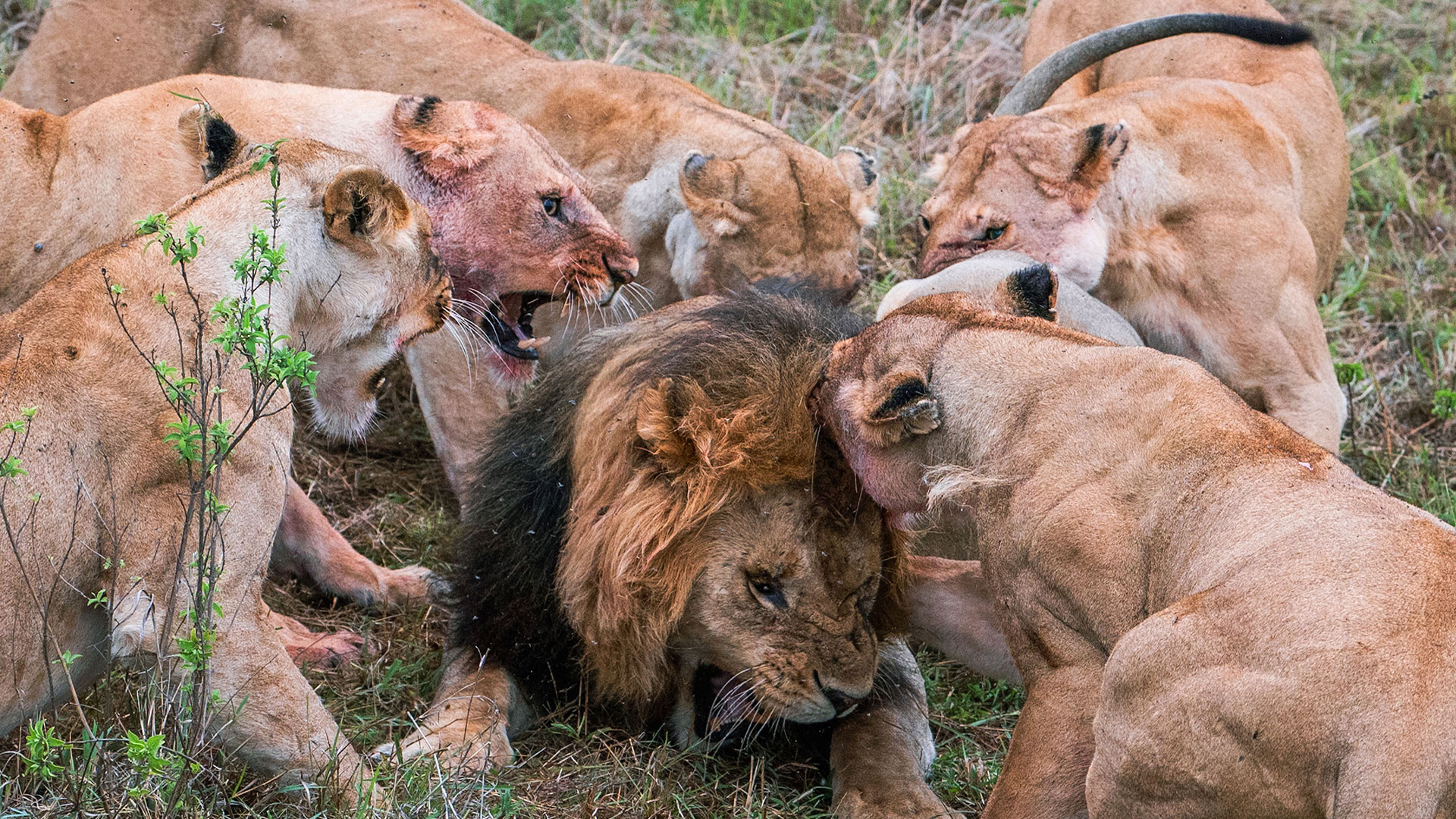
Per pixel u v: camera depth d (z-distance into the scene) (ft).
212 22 36.96
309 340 22.94
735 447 21.97
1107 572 20.39
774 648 22.81
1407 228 47.09
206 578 19.97
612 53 49.83
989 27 53.11
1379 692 15.99
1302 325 34.99
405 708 25.90
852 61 51.83
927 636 26.27
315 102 29.96
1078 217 34.27
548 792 23.22
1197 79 37.83
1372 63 53.72
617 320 34.60
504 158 30.76
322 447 35.06
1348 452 37.09
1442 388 40.11
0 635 18.72
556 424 24.93
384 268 23.15
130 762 19.62
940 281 31.73
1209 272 34.76
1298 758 16.43
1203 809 17.46
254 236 19.70
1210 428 20.30
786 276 33.68
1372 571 16.92
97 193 27.53
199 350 19.94
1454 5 55.77
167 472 19.99
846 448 23.17
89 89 35.81
